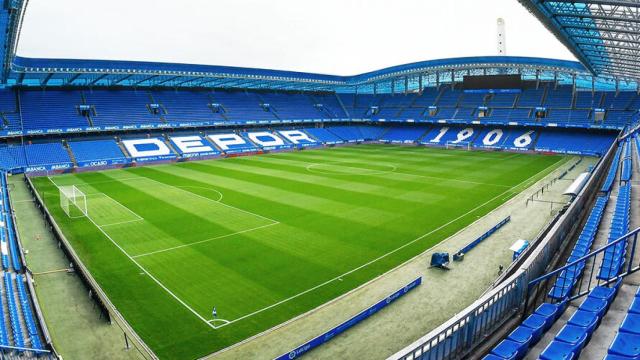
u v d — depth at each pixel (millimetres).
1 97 64938
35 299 20656
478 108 87375
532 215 34812
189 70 66688
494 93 89188
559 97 81688
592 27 26953
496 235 30109
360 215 34875
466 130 86125
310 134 88625
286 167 59219
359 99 106562
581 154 68625
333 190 43969
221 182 48688
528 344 11109
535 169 56312
